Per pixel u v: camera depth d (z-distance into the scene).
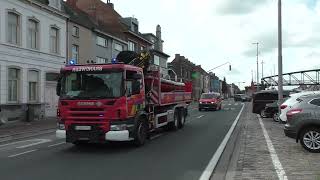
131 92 15.74
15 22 31.77
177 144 17.27
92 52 46.19
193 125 27.12
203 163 12.74
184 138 19.45
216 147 16.34
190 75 117.06
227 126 26.27
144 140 16.98
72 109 15.23
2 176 10.91
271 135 19.69
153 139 19.02
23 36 32.41
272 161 12.37
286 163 11.97
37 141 19.17
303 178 9.88
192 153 14.80
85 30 44.09
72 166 12.33
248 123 28.00
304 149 14.60
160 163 12.77
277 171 10.82
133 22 66.31
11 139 20.56
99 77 15.29
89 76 15.36
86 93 15.20
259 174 10.50
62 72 15.62
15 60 31.38
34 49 33.84
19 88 32.00
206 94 51.03
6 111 30.06
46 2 36.09
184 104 25.03
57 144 17.72
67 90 15.47
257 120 30.97
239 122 29.67
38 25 34.66
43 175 11.02
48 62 36.09
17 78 31.97
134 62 18.11
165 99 20.48
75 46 41.94
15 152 15.57
